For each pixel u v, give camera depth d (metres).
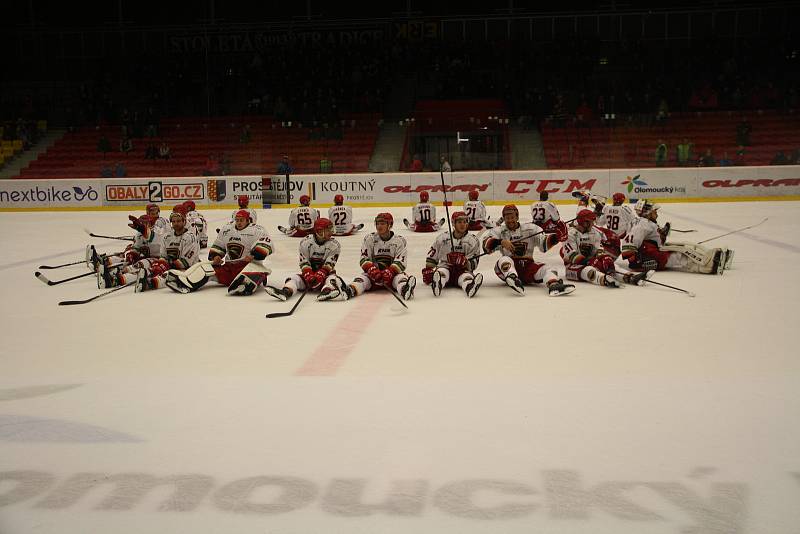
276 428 3.99
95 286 9.26
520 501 3.11
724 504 3.06
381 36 32.31
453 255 8.27
